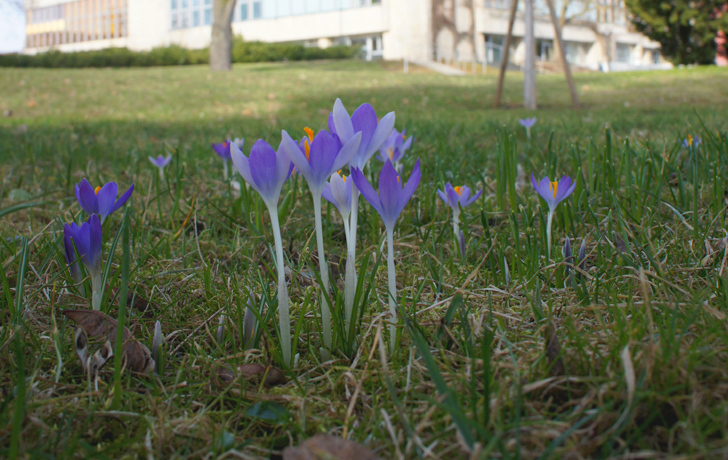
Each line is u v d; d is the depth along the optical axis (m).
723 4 9.09
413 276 0.65
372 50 12.05
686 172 0.95
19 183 1.10
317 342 0.53
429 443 0.42
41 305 0.59
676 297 0.52
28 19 15.67
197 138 2.11
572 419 0.43
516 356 0.49
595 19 14.07
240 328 0.52
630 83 5.67
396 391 0.47
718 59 12.12
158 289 0.60
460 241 0.66
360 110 0.47
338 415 0.46
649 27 9.75
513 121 2.46
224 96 4.54
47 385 0.48
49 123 2.98
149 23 13.57
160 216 0.85
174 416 0.46
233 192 1.07
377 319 0.51
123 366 0.49
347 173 1.01
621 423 0.41
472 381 0.43
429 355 0.43
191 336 0.53
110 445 0.42
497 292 0.60
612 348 0.46
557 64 12.68
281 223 0.79
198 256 0.73
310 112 3.69
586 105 4.03
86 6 14.54
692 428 0.41
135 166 1.38
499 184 0.86
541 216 0.68
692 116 2.31
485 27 11.94
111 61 10.14
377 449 0.42
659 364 0.44
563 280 0.61
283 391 0.48
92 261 0.51
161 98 4.38
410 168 1.01
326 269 0.50
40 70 6.49
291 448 0.40
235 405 0.47
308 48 11.00
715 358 0.45
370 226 0.78
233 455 0.43
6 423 0.43
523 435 0.42
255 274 0.65
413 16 10.98
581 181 0.76
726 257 0.58
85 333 0.49
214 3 7.18
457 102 4.28
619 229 0.68
